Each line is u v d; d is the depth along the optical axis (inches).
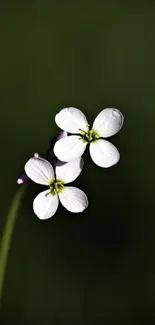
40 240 9.4
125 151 9.9
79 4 10.8
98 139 6.9
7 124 10.0
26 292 9.2
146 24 10.6
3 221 9.5
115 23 10.7
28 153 9.8
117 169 9.7
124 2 10.8
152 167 9.8
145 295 9.3
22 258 9.3
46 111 10.1
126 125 10.0
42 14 10.7
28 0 10.8
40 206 6.7
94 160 6.8
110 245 9.4
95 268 9.3
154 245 9.5
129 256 9.4
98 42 10.6
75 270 9.3
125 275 9.4
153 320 9.2
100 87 10.3
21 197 6.7
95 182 9.6
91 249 9.4
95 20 10.7
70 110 6.9
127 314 9.2
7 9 10.7
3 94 10.2
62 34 10.6
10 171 9.7
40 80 10.3
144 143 9.9
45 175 6.7
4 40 10.6
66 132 6.8
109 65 10.4
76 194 6.8
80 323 9.1
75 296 9.2
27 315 9.1
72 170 6.7
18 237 9.4
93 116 10.2
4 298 9.1
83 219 9.5
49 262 9.3
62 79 10.3
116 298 9.3
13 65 10.5
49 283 9.2
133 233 9.5
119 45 10.6
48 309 9.1
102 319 9.1
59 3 10.8
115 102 10.2
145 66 10.4
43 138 9.9
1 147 9.9
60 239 9.4
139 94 10.2
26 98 10.2
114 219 9.5
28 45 10.6
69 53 10.5
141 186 9.6
